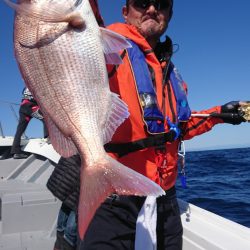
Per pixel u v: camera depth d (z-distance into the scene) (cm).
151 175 98
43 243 155
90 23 75
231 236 107
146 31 108
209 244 103
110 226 97
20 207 168
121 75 97
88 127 72
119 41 76
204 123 119
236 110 119
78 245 101
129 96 97
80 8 74
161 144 99
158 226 105
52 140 74
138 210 99
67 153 73
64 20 72
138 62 101
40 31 72
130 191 63
